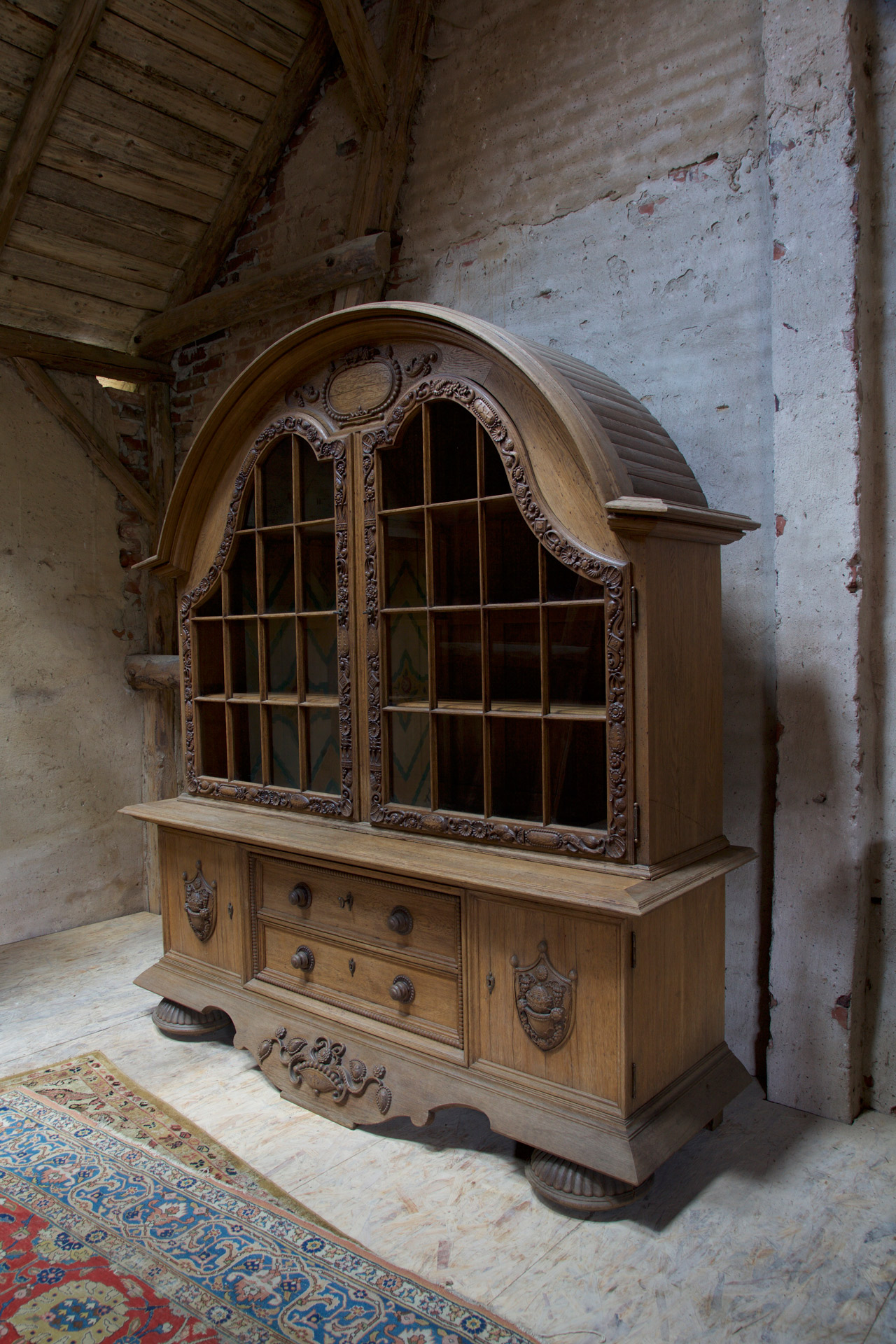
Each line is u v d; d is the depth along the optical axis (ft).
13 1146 7.21
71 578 12.79
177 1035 9.21
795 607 7.49
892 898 7.45
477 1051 6.81
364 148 10.71
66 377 12.71
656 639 6.22
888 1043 7.52
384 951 7.43
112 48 9.95
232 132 11.50
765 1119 7.52
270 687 8.77
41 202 11.02
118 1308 5.41
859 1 7.09
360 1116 7.34
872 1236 6.00
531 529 6.60
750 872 8.14
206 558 9.23
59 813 12.74
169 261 12.69
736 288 8.05
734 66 7.97
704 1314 5.31
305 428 8.14
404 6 10.29
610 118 8.80
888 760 7.44
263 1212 6.31
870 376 7.28
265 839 7.81
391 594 7.64
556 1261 5.78
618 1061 6.03
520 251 9.57
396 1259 5.82
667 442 7.63
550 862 6.59
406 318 7.23
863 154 7.11
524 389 6.65
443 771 7.32
